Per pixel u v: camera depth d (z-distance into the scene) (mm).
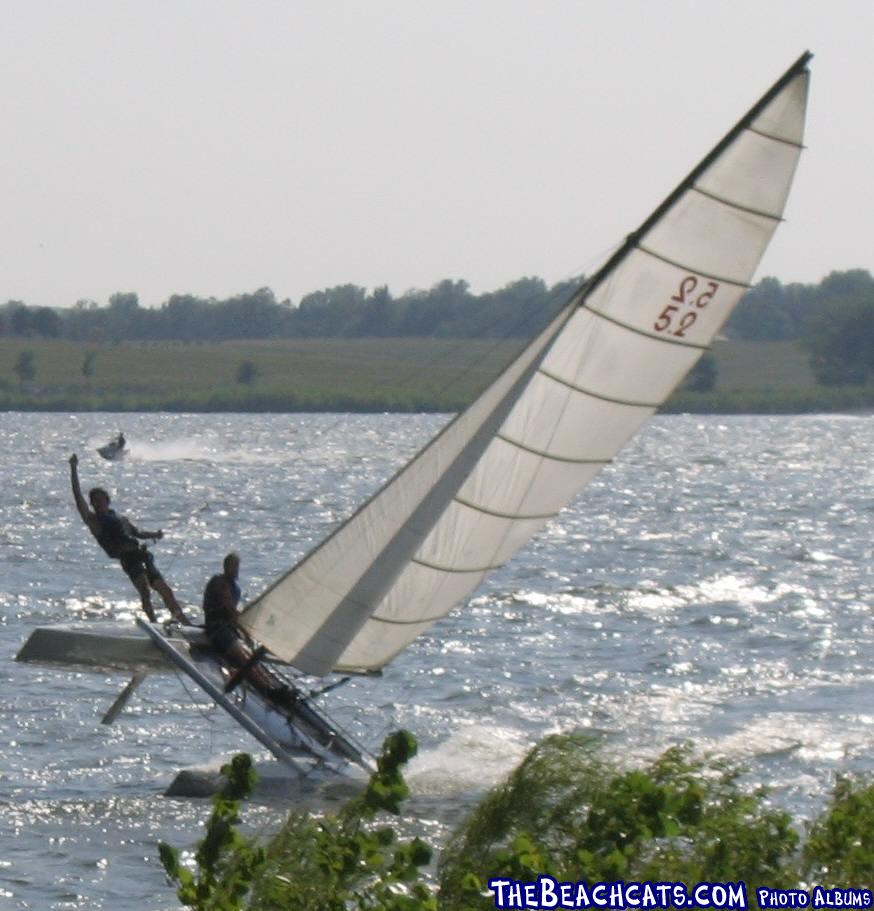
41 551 186875
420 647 118125
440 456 73938
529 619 134875
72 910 57188
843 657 116062
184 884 37469
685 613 140250
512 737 87500
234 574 77000
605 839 38875
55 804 71500
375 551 73875
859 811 43656
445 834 65188
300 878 37469
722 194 72125
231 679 74750
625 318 73125
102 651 75125
